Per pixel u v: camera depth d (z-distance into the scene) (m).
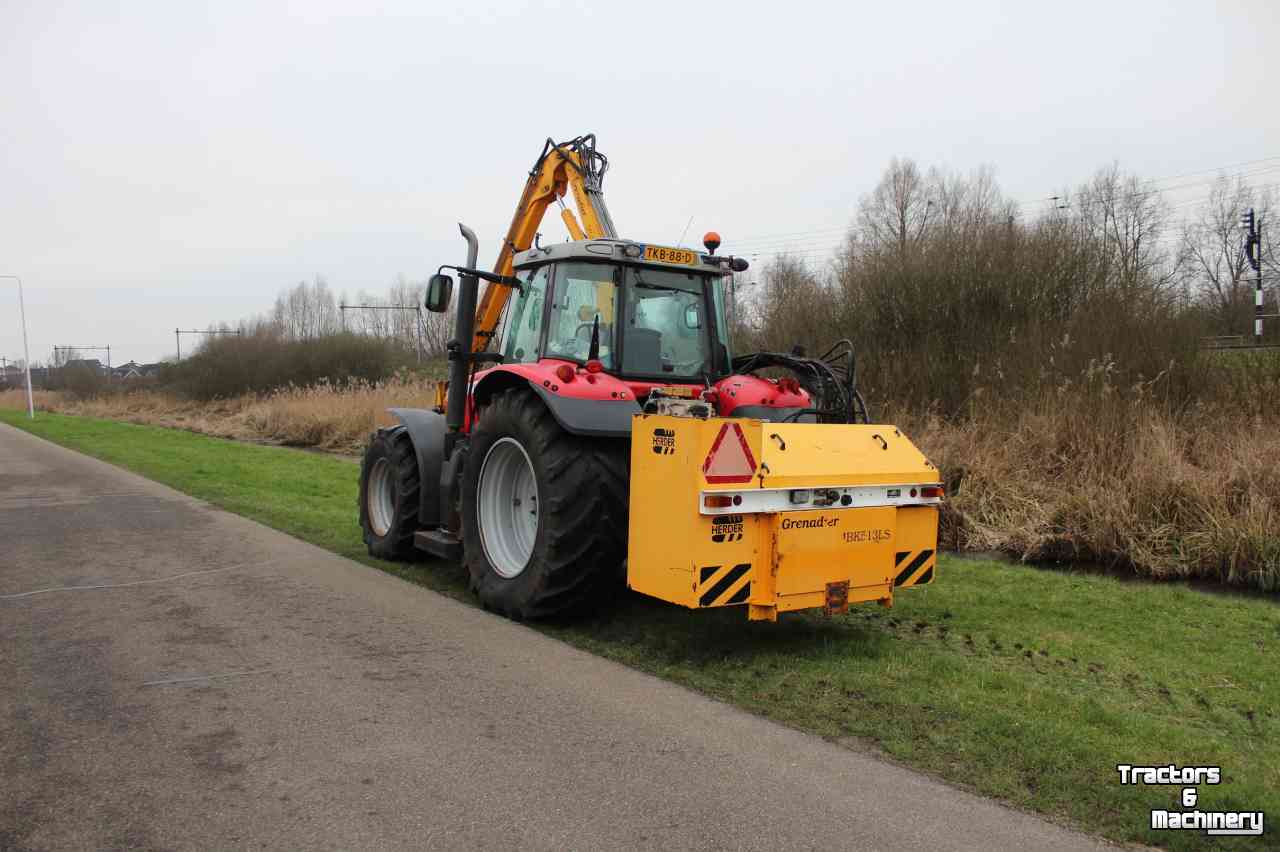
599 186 6.97
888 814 2.95
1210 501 7.39
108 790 3.10
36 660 4.52
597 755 3.40
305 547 7.59
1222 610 5.70
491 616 5.45
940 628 5.20
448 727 3.67
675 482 4.36
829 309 13.69
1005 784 3.16
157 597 5.84
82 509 9.70
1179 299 10.79
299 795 3.07
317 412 20.27
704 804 3.01
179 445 19.30
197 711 3.83
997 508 8.48
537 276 6.26
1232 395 9.44
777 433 4.59
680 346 6.05
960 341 11.76
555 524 5.02
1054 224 12.66
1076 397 9.24
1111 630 5.20
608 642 4.88
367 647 4.78
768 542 4.41
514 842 2.76
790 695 4.02
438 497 6.66
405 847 2.73
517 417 5.35
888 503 4.79
